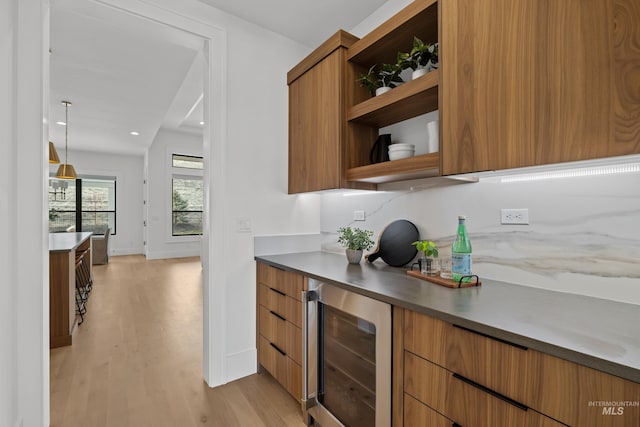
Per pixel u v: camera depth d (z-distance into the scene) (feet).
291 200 8.16
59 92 13.35
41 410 4.88
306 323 5.51
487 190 5.02
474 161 3.94
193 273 19.07
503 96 3.64
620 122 2.80
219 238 6.94
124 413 5.82
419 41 5.00
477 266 5.14
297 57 8.34
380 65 6.41
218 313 6.90
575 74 3.08
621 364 2.12
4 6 4.31
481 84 3.86
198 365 7.75
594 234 3.88
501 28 3.67
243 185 7.36
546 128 3.28
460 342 3.19
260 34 7.68
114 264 22.12
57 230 24.95
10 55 4.52
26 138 4.82
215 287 6.88
